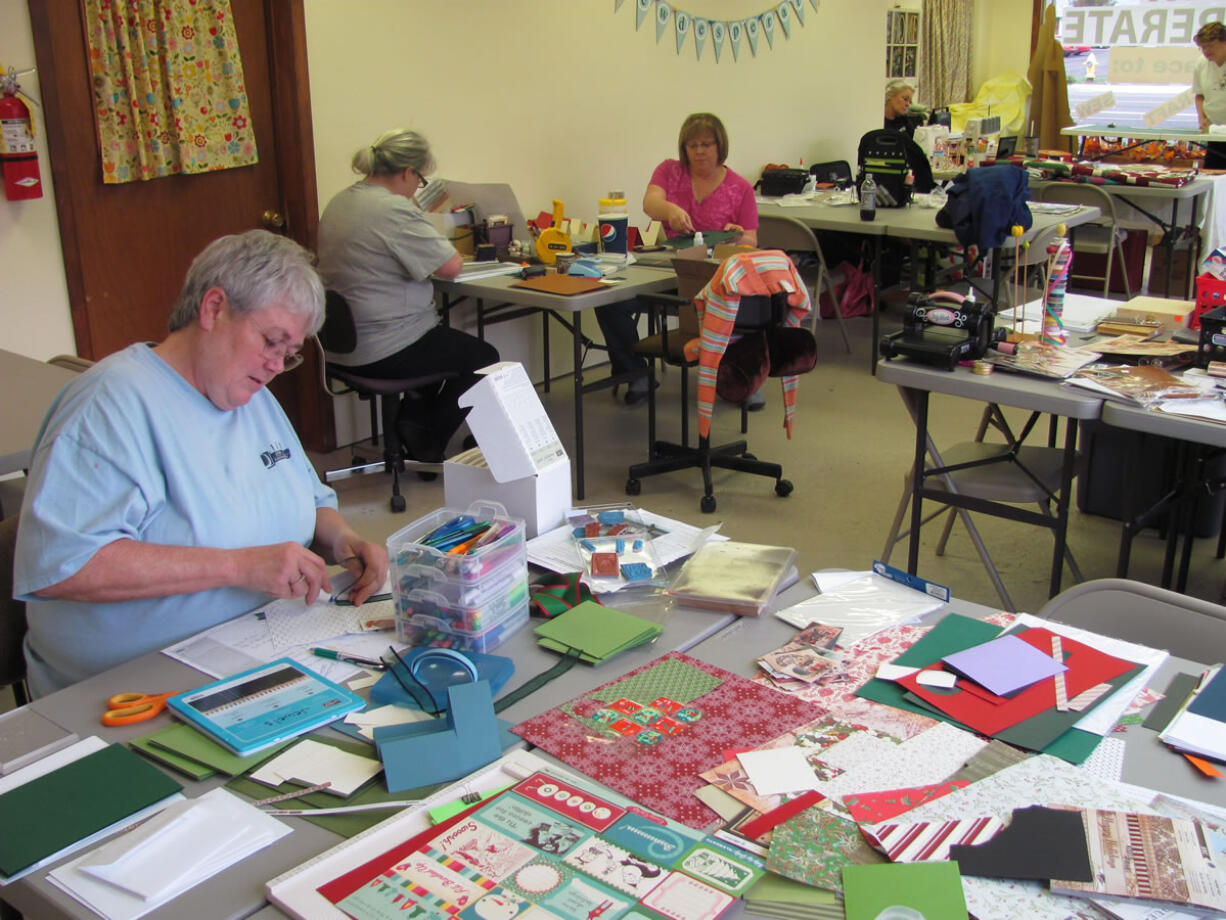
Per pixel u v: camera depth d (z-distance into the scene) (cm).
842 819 105
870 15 686
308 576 144
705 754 116
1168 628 154
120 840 103
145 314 363
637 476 382
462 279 376
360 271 354
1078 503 364
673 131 548
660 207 452
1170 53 832
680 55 538
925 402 265
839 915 93
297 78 376
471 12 430
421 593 139
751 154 606
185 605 149
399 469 372
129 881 97
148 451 145
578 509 185
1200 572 319
